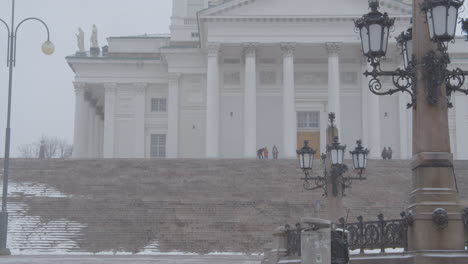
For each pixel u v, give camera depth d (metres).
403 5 94.56
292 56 97.31
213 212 62.06
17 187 67.81
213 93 97.12
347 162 74.31
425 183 19.23
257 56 102.50
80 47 113.25
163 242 58.50
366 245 21.94
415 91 19.72
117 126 110.81
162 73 111.38
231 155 103.12
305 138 105.38
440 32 17.47
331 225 17.62
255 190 67.19
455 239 18.77
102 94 116.75
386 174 70.75
